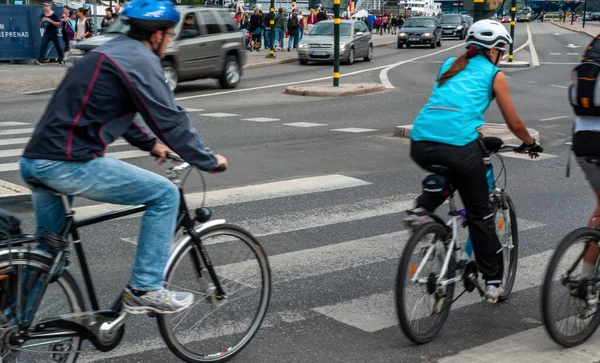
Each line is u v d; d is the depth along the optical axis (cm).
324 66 2733
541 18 11225
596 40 405
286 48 3659
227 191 770
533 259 572
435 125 404
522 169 922
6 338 322
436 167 408
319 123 1303
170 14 337
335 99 1709
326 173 871
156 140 363
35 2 3088
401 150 1031
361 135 1165
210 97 1738
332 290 498
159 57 344
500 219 467
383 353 402
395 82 2133
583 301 414
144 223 345
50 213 342
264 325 438
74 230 343
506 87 407
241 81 2159
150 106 323
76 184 323
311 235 621
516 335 430
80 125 318
